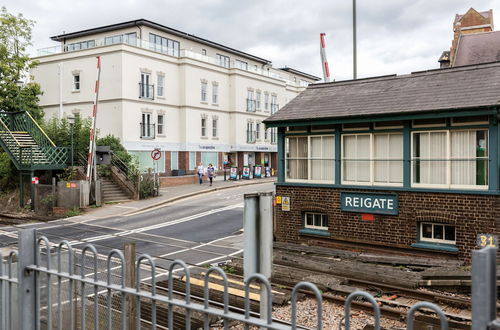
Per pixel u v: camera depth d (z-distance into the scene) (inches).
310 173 640.4
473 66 583.8
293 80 2669.8
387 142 575.5
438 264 499.8
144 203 1072.2
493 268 95.9
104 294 310.8
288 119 628.4
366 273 460.1
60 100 1462.8
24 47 1348.4
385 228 568.1
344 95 650.8
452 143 527.8
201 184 1491.1
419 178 549.0
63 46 1743.4
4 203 1115.3
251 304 377.1
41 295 195.2
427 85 586.2
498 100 478.9
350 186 593.6
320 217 634.8
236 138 1866.4
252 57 2229.3
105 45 1455.5
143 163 1505.9
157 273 486.9
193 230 767.7
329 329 339.6
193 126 1672.0
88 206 1010.1
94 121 1031.6
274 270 482.9
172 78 1617.9
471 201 505.0
